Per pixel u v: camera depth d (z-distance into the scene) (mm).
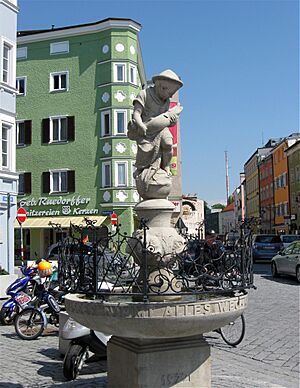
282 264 21969
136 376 5109
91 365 8047
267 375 7426
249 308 13961
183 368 5219
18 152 37938
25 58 38250
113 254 5418
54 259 13500
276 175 66562
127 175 35156
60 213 36562
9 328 11625
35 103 37844
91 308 4965
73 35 37031
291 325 11438
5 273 17344
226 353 8867
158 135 6305
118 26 35719
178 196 29594
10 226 22578
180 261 5340
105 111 35812
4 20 22547
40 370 7910
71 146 36688
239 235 5562
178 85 6355
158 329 4766
